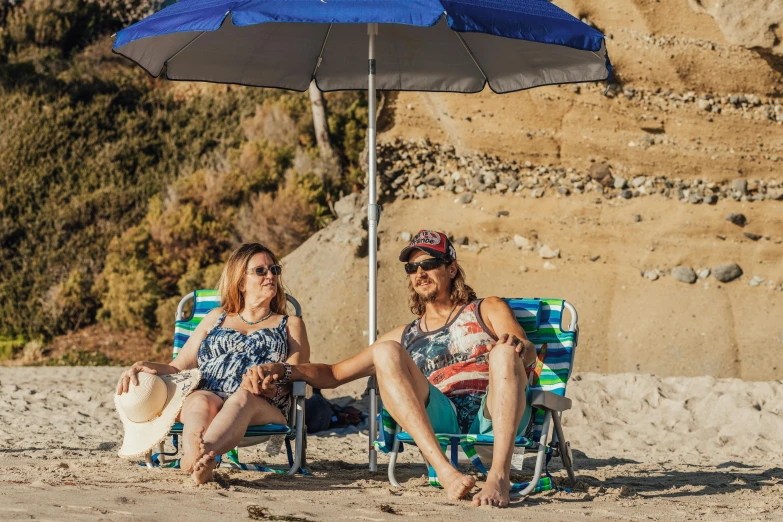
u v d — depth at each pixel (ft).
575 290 37.27
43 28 75.41
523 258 38.73
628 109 39.14
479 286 38.19
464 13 12.29
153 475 12.40
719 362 33.91
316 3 12.22
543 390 12.32
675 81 38.58
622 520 9.92
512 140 40.65
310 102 66.69
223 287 14.14
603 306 36.65
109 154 66.64
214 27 12.34
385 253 39.52
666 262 37.06
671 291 36.37
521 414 11.68
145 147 67.36
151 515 8.89
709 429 22.21
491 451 12.64
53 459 14.49
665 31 38.55
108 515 8.74
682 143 38.42
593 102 39.52
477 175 40.73
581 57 16.60
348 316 37.58
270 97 70.49
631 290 36.86
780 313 34.83
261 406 12.50
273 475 13.28
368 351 13.50
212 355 13.62
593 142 39.58
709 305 35.60
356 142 62.39
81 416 22.98
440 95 41.93
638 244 37.70
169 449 16.87
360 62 18.38
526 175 40.42
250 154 63.05
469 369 13.12
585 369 35.22
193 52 17.25
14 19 76.54
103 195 63.98
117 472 12.61
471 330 13.30
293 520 9.04
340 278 38.81
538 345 14.08
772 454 20.30
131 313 57.31
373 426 14.80
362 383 27.07
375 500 10.94
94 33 77.36
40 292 59.93
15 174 65.05
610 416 23.89
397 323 37.29
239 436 11.96
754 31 36.29
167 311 55.83
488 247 39.29
